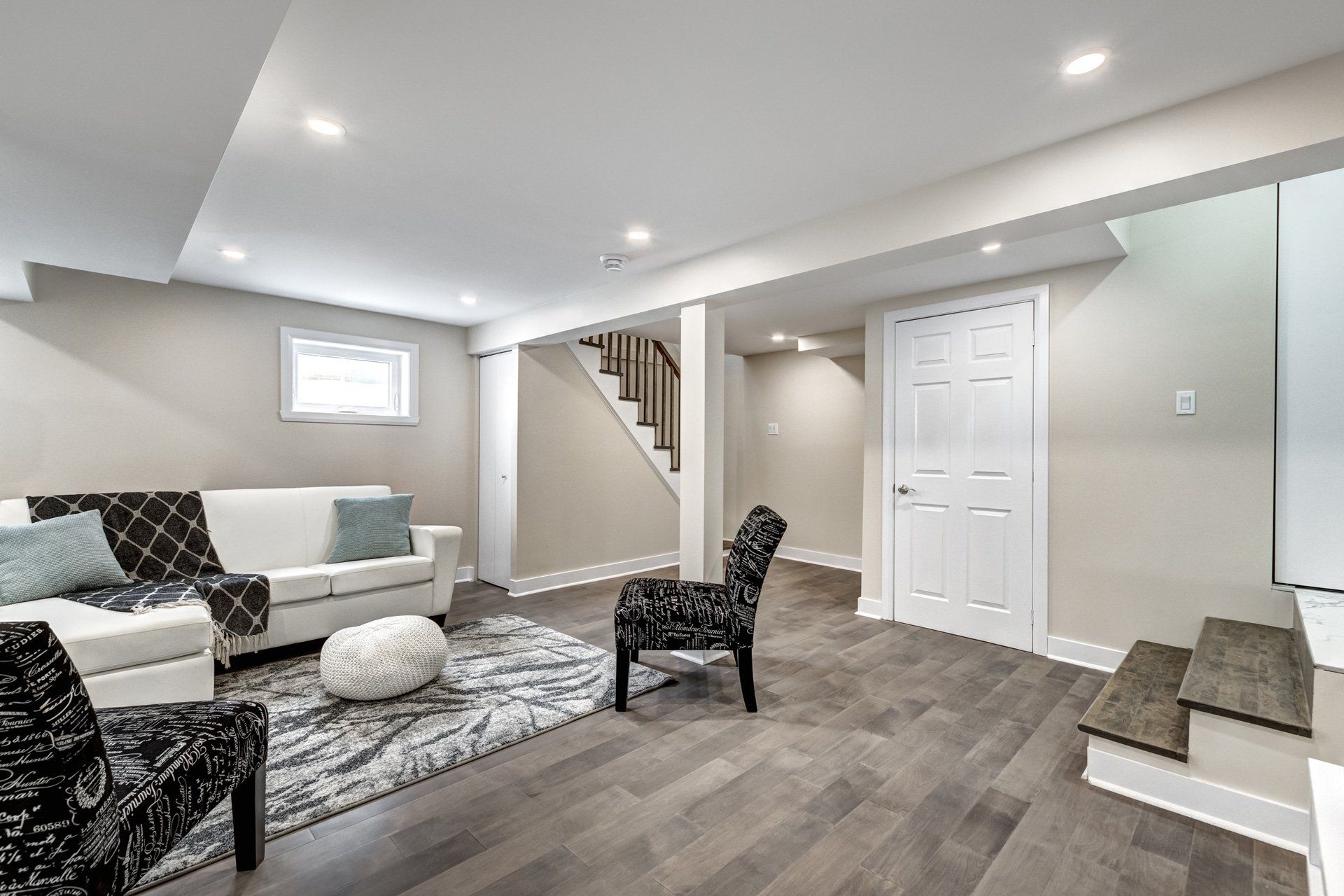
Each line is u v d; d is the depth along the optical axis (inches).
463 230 112.7
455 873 64.1
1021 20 56.2
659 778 83.0
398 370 189.0
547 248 123.1
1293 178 70.2
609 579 209.3
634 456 222.2
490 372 199.8
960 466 146.6
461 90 68.1
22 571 106.1
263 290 156.5
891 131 77.5
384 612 145.4
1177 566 117.0
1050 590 132.3
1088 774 82.9
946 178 91.0
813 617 164.1
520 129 76.9
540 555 193.2
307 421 167.8
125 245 98.8
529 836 70.3
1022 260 125.7
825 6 54.2
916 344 155.9
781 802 77.5
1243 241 110.4
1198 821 74.4
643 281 140.9
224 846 67.9
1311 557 104.5
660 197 98.2
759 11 55.1
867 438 166.6
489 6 53.9
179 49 49.5
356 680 105.2
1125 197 76.6
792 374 254.1
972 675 121.0
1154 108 71.7
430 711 102.7
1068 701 108.4
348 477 176.2
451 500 200.5
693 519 134.0
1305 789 69.9
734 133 78.0
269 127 76.0
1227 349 111.7
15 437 126.6
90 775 41.8
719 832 71.2
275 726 97.1
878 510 164.2
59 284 131.3
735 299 129.6
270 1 44.0
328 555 152.7
